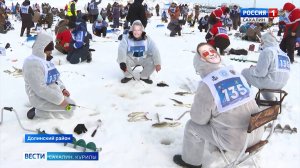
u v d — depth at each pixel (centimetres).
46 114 453
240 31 1523
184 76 696
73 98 549
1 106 509
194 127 334
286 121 484
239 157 307
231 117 306
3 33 1361
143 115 482
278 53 501
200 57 323
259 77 513
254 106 314
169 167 355
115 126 447
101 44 1103
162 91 598
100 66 771
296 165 369
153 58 621
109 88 607
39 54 425
